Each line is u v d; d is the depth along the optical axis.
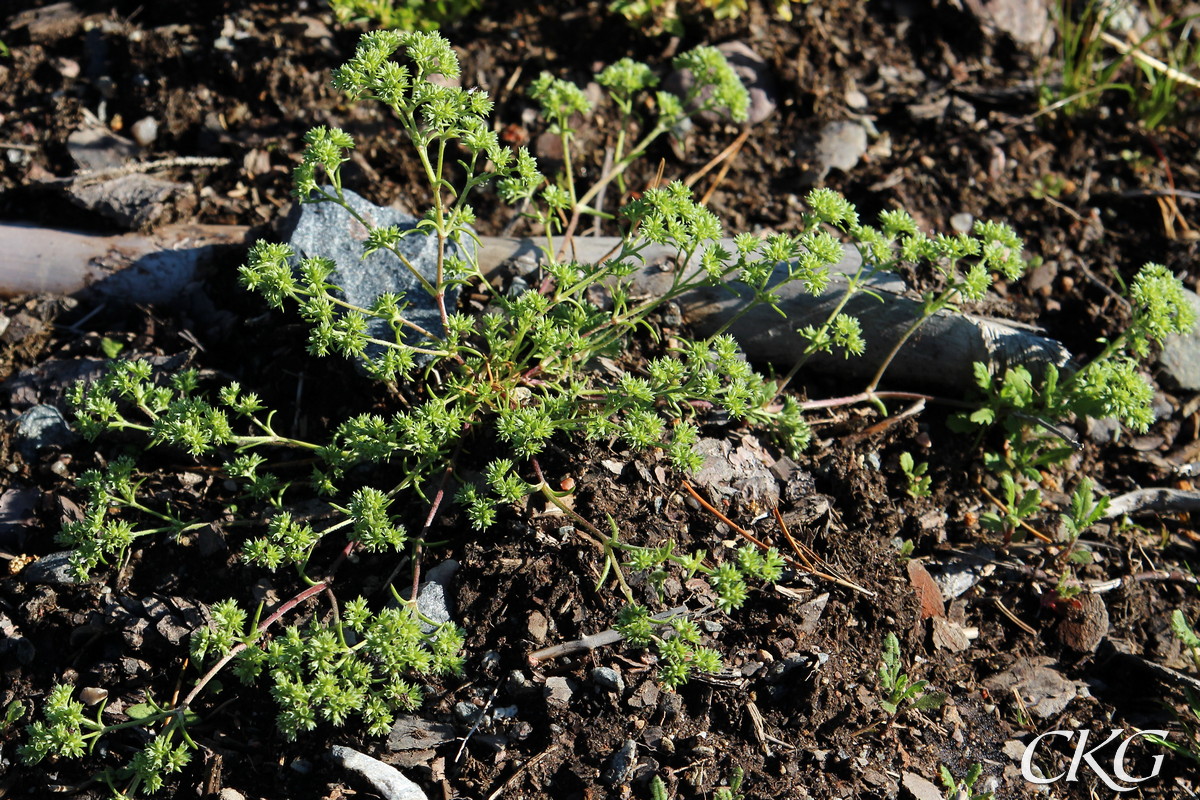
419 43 0.58
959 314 0.64
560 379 0.61
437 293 0.60
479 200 0.67
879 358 0.64
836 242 0.60
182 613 0.59
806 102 0.70
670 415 0.62
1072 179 0.70
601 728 0.58
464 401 0.60
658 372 0.59
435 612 0.59
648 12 0.70
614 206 0.68
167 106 0.68
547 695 0.58
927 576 0.62
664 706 0.58
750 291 0.64
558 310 0.62
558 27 0.71
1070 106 0.71
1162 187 0.70
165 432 0.59
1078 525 0.62
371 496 0.58
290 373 0.63
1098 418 0.63
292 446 0.61
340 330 0.59
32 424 0.62
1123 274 0.68
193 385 0.60
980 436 0.64
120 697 0.58
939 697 0.59
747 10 0.72
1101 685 0.62
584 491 0.60
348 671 0.56
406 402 0.62
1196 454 0.66
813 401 0.63
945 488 0.64
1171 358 0.66
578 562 0.59
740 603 0.57
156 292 0.65
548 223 0.63
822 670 0.59
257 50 0.69
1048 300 0.67
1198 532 0.65
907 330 0.64
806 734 0.59
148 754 0.56
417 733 0.58
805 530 0.61
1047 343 0.64
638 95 0.70
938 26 0.73
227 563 0.60
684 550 0.60
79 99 0.69
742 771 0.58
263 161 0.68
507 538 0.59
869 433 0.64
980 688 0.61
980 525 0.63
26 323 0.64
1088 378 0.62
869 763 0.59
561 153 0.68
